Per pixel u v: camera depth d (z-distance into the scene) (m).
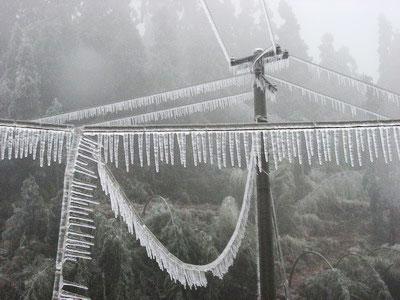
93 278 8.40
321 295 10.55
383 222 15.46
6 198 12.91
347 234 15.28
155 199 14.53
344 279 10.41
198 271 4.75
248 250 10.41
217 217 12.38
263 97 5.31
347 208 16.61
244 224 5.41
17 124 3.50
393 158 16.25
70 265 8.41
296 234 14.31
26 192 11.33
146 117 7.05
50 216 11.07
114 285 8.44
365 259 11.83
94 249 8.88
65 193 3.32
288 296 5.92
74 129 3.60
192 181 15.89
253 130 3.72
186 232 10.02
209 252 9.80
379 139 16.42
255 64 5.41
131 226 4.05
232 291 9.92
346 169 18.83
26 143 3.69
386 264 12.35
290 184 15.30
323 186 16.70
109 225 9.12
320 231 15.21
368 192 16.28
